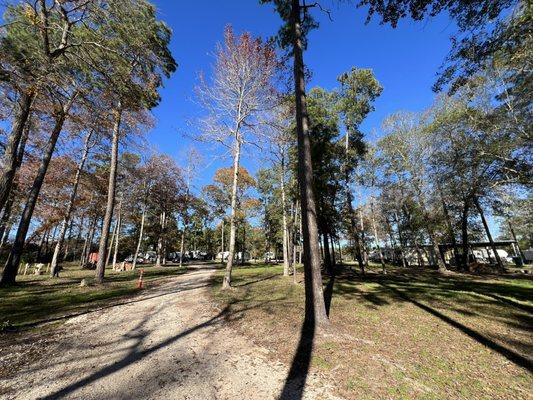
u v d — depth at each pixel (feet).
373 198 106.83
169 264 135.33
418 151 82.99
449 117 67.00
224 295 36.96
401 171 87.86
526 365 15.46
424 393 12.63
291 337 19.75
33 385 13.48
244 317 25.44
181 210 102.68
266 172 67.51
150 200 91.56
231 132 46.52
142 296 37.35
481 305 30.07
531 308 28.50
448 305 30.14
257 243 186.80
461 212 88.94
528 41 29.45
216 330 21.94
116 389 13.08
